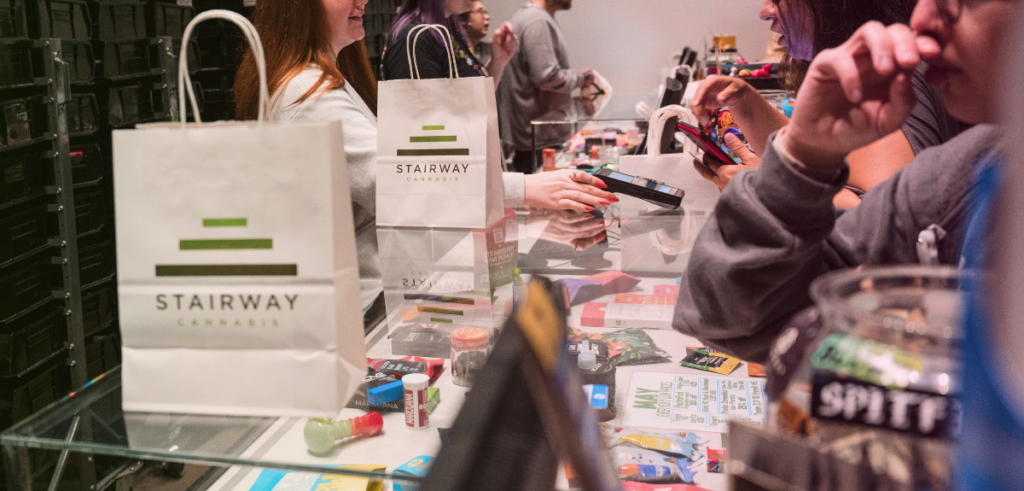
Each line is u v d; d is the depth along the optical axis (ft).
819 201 2.02
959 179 2.12
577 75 15.23
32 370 7.09
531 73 14.47
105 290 8.20
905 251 2.27
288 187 2.07
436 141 3.91
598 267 4.73
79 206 7.67
